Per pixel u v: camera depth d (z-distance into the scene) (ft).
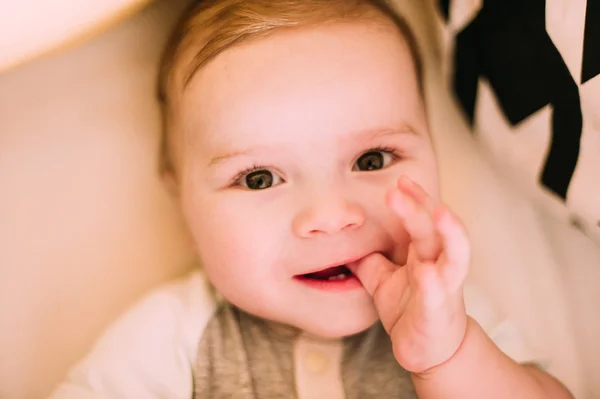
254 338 2.22
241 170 1.95
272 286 1.99
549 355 2.45
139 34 2.52
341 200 1.88
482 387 1.81
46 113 2.51
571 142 2.06
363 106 1.90
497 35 2.20
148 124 2.55
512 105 2.24
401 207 1.65
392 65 1.99
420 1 2.61
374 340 2.19
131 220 2.54
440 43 2.51
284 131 1.86
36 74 2.49
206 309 2.24
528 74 2.12
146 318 2.23
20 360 2.38
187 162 2.08
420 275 1.61
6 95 2.48
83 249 2.50
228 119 1.90
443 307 1.64
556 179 2.18
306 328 2.06
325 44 1.90
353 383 2.11
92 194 2.52
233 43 1.92
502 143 2.38
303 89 1.86
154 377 2.13
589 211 2.11
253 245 1.96
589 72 1.90
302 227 1.87
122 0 2.02
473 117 2.48
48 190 2.49
